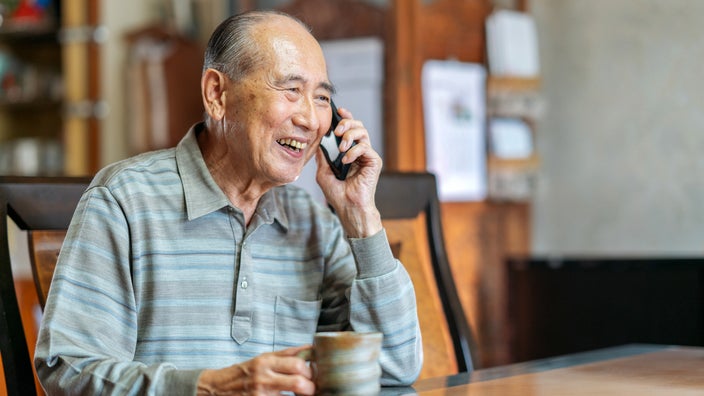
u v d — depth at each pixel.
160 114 5.10
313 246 1.68
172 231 1.53
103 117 5.02
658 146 4.46
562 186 4.73
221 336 1.53
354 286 1.55
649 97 4.48
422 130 3.97
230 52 1.54
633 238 4.54
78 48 5.01
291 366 1.19
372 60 3.95
